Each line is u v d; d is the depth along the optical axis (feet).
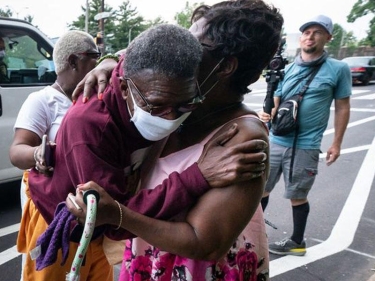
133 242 3.79
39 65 12.85
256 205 3.22
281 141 10.00
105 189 3.17
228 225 3.11
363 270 9.83
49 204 4.18
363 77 60.08
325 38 9.61
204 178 3.13
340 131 10.28
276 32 3.37
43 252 3.63
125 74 3.07
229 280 3.50
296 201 10.24
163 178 3.57
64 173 3.77
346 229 12.26
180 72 2.85
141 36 3.00
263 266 3.78
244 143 3.11
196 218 3.14
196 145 3.51
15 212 12.66
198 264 3.48
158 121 3.11
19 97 12.06
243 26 3.21
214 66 3.29
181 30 2.97
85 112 3.35
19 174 12.41
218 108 3.55
